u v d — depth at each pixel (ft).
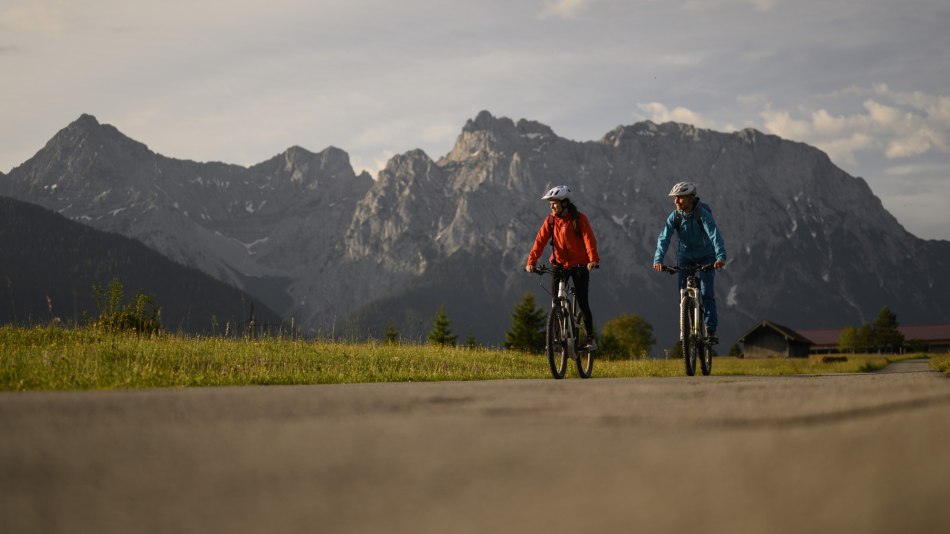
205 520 5.02
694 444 7.65
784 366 93.35
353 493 5.75
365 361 43.98
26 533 4.74
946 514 4.68
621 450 7.44
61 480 6.34
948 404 9.87
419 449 7.70
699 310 36.14
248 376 29.01
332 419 10.32
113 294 50.57
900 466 6.14
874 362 142.00
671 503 5.15
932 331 506.89
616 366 45.03
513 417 10.37
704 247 36.27
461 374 34.35
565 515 4.95
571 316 33.17
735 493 5.38
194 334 50.11
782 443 7.45
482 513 5.07
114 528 4.84
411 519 4.96
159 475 6.53
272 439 8.50
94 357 33.58
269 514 5.15
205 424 9.82
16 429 9.20
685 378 25.22
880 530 4.41
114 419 10.22
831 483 5.59
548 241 33.19
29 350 37.19
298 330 51.90
